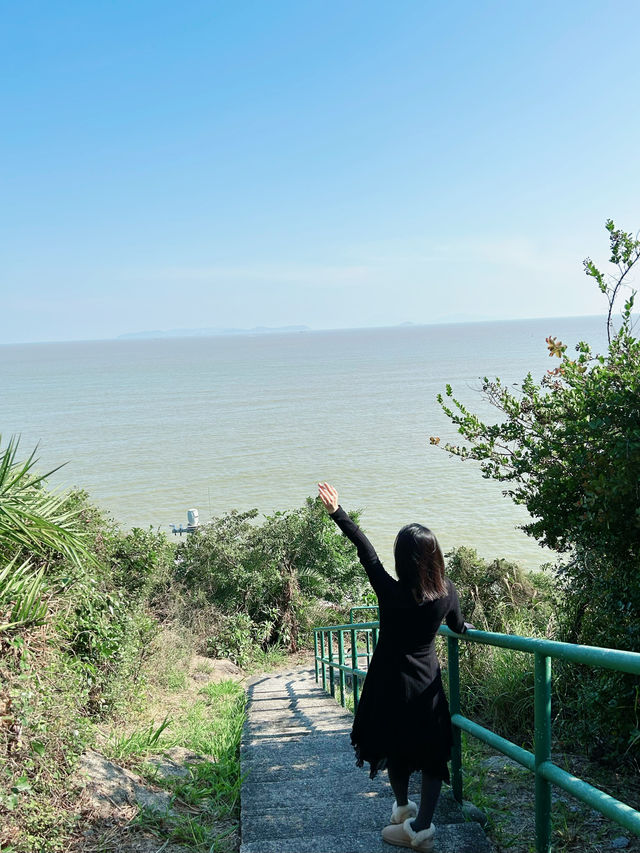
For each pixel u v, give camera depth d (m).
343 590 18.59
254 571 17.39
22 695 4.29
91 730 5.37
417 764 3.39
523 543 29.20
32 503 6.03
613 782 4.94
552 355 6.35
